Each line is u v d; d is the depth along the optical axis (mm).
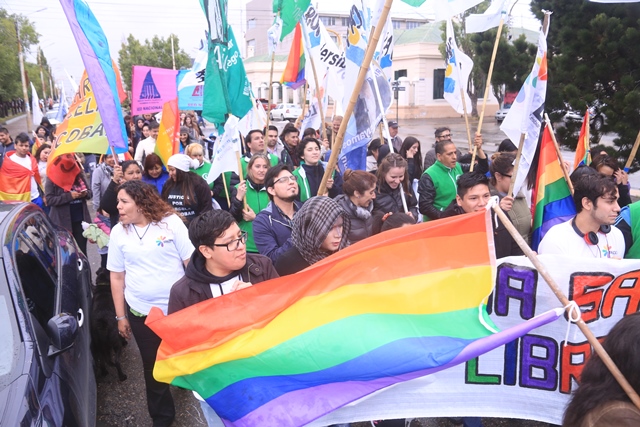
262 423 2492
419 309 2553
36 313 3232
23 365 2758
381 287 2607
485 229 2475
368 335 2518
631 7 8633
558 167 4391
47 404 2670
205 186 5707
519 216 4480
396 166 4762
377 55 5746
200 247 2959
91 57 4852
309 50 5926
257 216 4246
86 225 6273
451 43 6148
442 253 2568
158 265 3795
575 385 2951
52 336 3012
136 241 3789
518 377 2988
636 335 1663
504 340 2271
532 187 5059
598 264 2975
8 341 2867
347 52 4867
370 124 4777
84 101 5664
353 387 2496
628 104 8539
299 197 5688
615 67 8906
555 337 2977
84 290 4504
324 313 2582
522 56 10219
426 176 5695
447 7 5348
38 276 3637
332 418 2738
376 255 2627
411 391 2852
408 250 2604
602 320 3029
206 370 2580
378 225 4262
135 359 5219
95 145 5551
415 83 41406
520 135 4223
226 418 2570
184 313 2623
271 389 2529
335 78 7355
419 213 5742
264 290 2635
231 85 4918
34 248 3879
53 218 6895
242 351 2551
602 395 1695
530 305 3053
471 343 2363
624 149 9203
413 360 2434
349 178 4207
